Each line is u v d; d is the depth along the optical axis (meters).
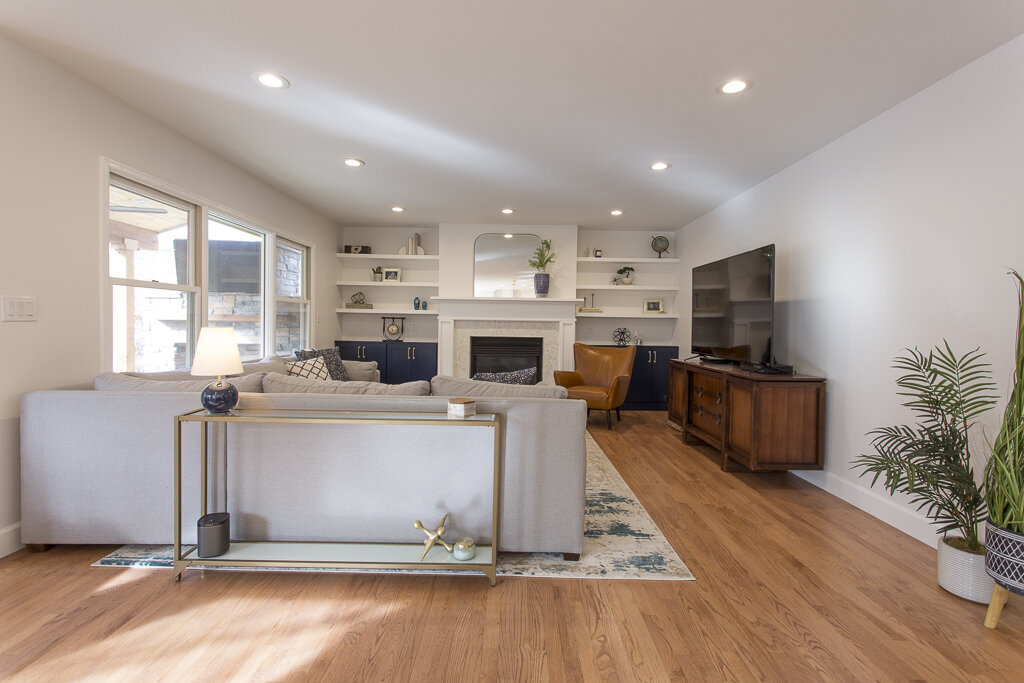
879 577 2.05
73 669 1.42
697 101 2.64
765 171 3.83
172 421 2.07
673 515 2.72
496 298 6.05
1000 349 2.08
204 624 1.65
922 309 2.48
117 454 2.08
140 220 2.89
